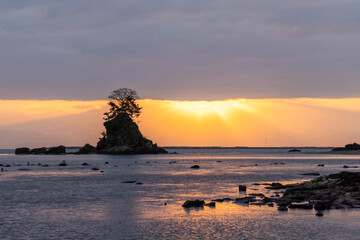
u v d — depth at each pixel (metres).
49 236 29.64
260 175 87.12
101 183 68.31
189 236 29.66
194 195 51.62
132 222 34.34
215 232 30.69
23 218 36.09
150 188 60.09
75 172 97.62
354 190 46.38
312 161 169.12
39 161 163.00
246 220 34.72
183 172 97.88
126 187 61.56
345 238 28.66
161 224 33.50
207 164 144.50
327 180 53.00
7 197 49.81
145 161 162.88
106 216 37.03
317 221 33.91
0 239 28.77
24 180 74.81
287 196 46.62
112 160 168.75
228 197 49.38
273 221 34.16
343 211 37.91
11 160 174.25
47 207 42.06
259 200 45.88
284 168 116.00
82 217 36.53
